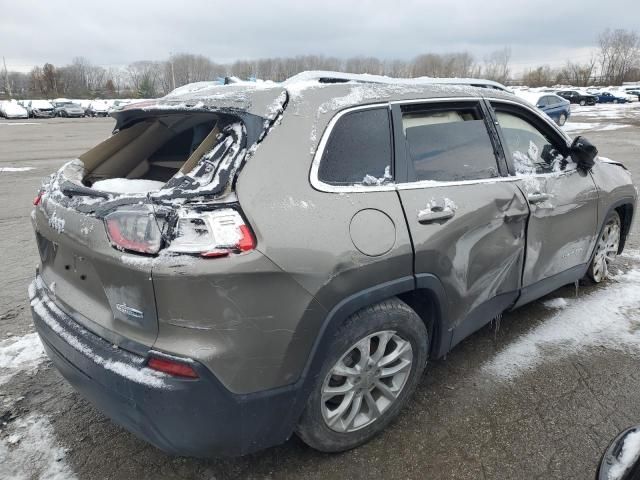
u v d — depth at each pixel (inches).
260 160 79.6
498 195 110.0
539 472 91.6
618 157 477.4
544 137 136.1
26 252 215.5
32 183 388.5
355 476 90.6
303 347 78.9
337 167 87.1
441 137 106.2
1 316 154.1
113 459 95.5
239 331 73.0
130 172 107.0
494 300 117.0
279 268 74.4
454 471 91.8
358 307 84.0
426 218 93.2
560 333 139.9
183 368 71.5
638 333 139.6
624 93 1914.4
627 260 194.9
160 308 72.1
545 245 127.3
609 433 101.1
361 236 83.5
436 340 104.6
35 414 108.7
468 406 109.3
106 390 76.4
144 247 71.8
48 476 91.4
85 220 79.8
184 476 91.2
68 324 85.8
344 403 90.6
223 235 72.0
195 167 79.7
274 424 80.6
